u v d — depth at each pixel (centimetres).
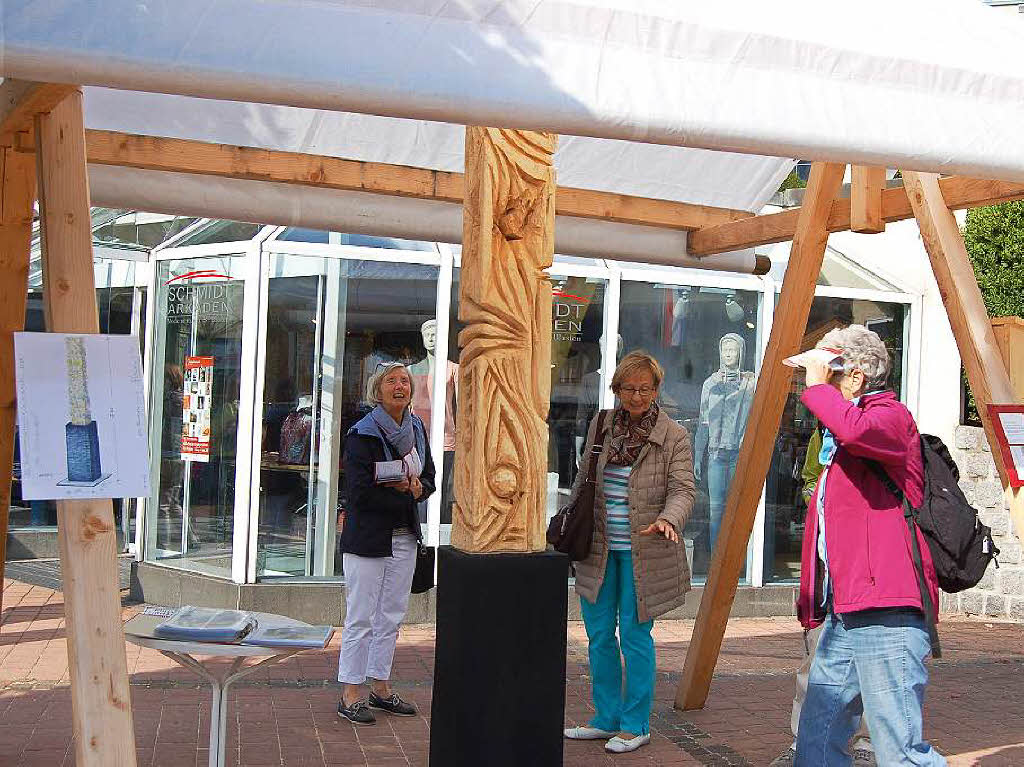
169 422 966
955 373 1062
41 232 365
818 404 422
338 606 888
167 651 399
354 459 609
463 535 439
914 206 541
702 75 319
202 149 555
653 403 591
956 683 769
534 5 302
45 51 261
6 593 952
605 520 587
